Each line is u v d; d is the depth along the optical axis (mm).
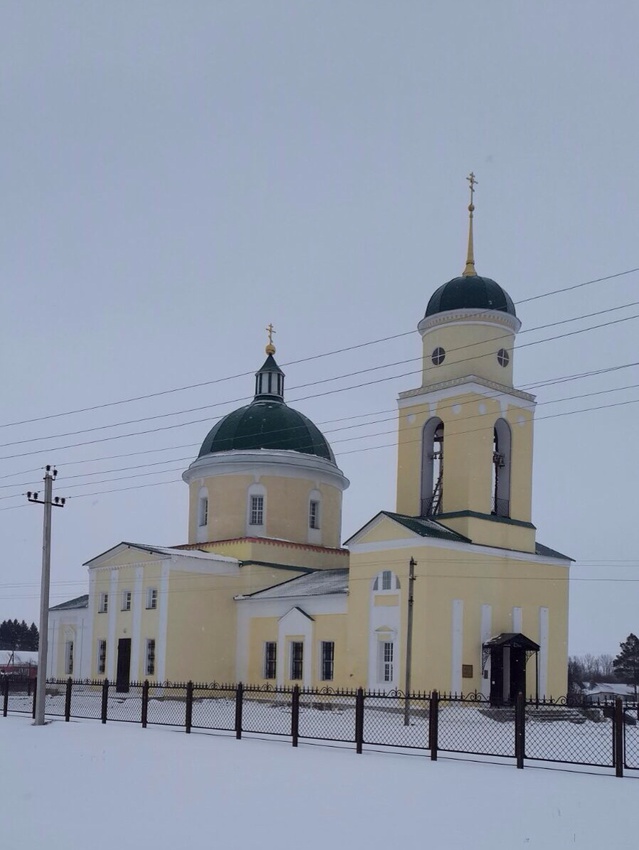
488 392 47094
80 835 12914
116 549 55688
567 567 49562
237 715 26219
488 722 35656
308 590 50094
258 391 62031
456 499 46000
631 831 13562
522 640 43625
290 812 14602
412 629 42500
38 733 27844
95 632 56312
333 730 31188
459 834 13133
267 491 57156
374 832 13156
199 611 52719
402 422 49406
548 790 17141
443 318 48750
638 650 91375
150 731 28609
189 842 12461
